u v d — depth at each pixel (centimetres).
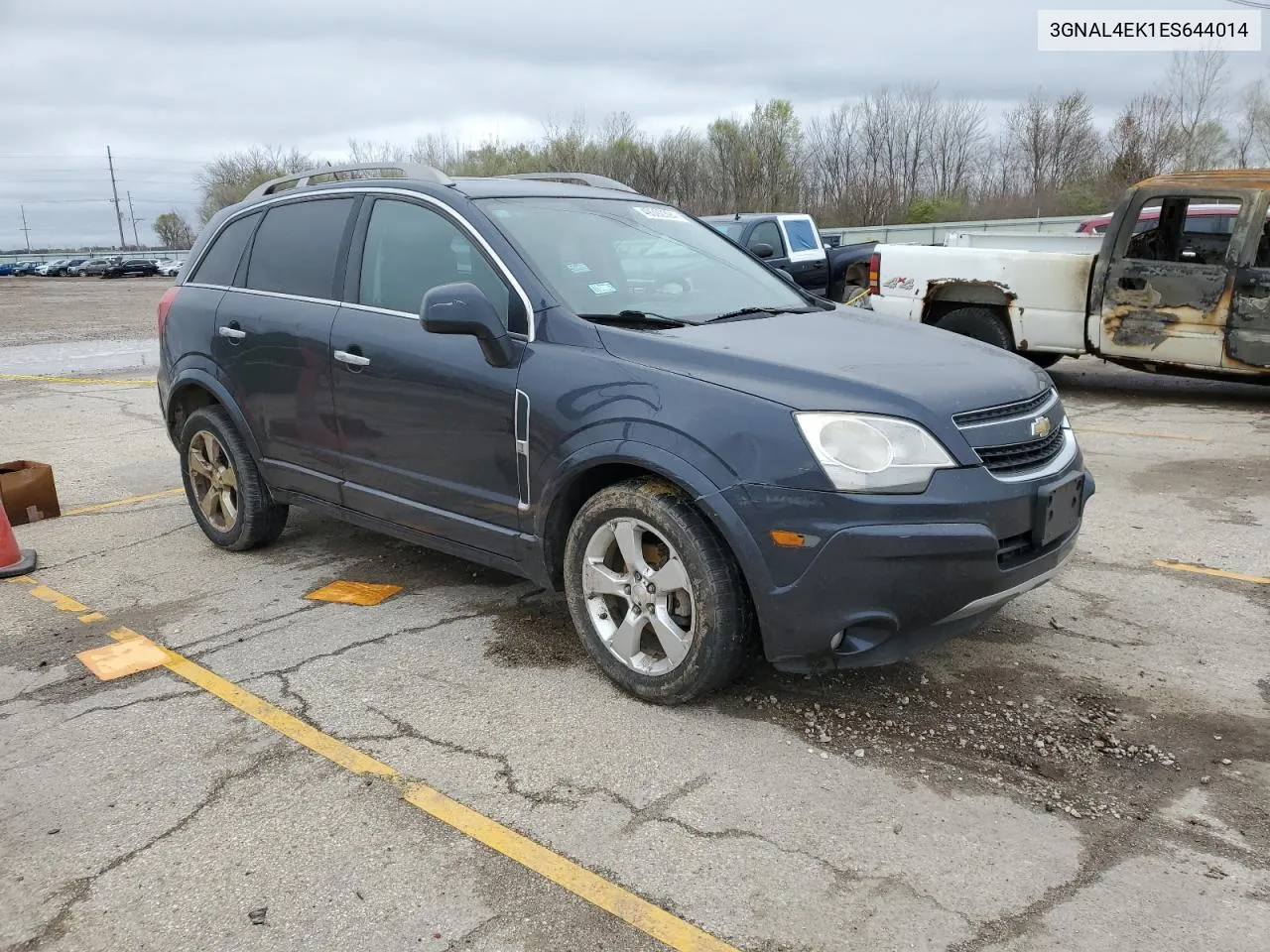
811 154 4744
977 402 327
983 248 1073
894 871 263
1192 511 571
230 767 320
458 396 388
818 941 239
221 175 8075
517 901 255
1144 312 876
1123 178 3712
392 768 317
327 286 454
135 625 440
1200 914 245
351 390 431
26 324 2281
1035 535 330
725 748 325
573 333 364
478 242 397
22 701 370
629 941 240
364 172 482
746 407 318
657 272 427
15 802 304
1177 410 871
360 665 391
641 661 356
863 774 308
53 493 614
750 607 332
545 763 318
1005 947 236
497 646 407
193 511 550
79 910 256
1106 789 299
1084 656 387
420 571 497
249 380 484
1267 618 421
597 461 343
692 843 276
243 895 259
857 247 1551
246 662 397
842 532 302
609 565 362
